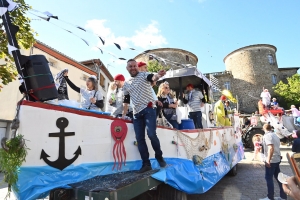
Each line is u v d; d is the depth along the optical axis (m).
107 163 2.73
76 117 2.52
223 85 35.69
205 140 4.95
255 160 10.03
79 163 2.47
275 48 36.72
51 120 2.33
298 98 29.30
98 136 2.71
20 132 2.11
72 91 16.39
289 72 36.44
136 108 3.10
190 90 6.12
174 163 3.52
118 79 4.21
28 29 5.34
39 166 2.19
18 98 12.97
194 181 3.64
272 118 12.15
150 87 3.20
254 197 5.35
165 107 4.58
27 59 2.44
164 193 3.19
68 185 2.29
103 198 2.04
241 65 35.53
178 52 27.05
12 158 2.02
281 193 4.93
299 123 11.72
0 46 5.28
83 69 17.89
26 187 2.09
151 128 3.03
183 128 4.92
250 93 34.19
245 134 12.54
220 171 5.27
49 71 2.56
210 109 7.20
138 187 2.44
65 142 2.39
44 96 2.43
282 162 9.14
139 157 3.18
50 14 2.52
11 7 2.43
